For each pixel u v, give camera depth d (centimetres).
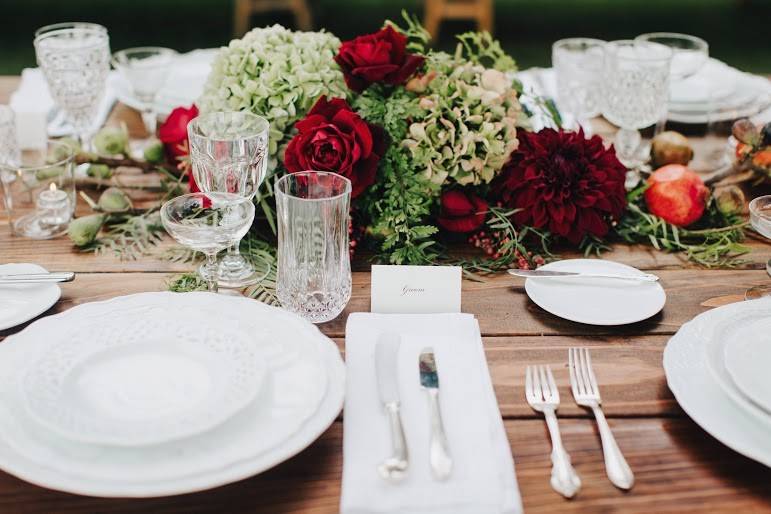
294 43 129
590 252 127
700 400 85
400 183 118
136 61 158
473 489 74
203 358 86
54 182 127
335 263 102
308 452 83
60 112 169
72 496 77
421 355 91
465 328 99
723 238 125
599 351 100
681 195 128
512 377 95
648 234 129
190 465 73
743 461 82
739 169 142
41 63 145
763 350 88
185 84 173
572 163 123
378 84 125
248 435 77
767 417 78
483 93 122
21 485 78
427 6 425
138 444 72
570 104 170
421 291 106
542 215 123
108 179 143
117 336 89
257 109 124
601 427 85
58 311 106
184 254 122
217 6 536
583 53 170
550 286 112
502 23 518
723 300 113
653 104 150
